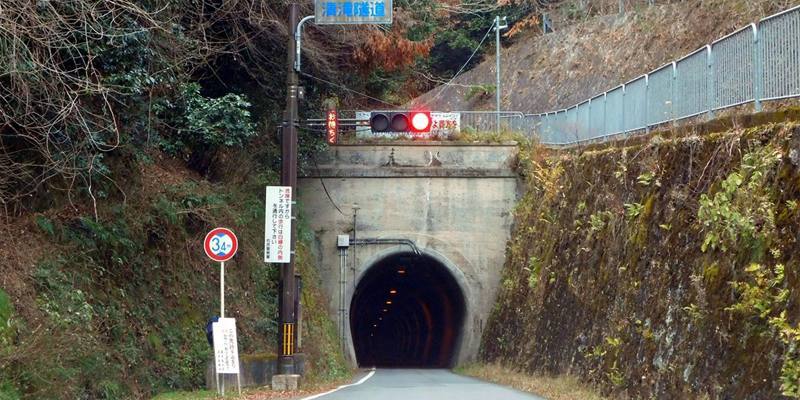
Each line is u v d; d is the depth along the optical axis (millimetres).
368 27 25734
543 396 15875
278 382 17000
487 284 28125
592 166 19625
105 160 15188
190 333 16859
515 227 27406
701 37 32062
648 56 36062
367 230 28156
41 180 13180
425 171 28141
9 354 10258
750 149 11172
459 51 53000
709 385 10656
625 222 15969
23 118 12375
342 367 24812
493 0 48375
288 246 17719
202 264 18703
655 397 12523
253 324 19891
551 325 20359
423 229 28172
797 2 24141
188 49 18344
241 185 22328
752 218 10391
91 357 12352
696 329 11539
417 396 15195
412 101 50438
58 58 13195
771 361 9227
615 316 15414
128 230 15422
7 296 11094
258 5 21297
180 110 19844
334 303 27969
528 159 27484
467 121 33031
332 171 28047
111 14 13609
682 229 12945
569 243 20156
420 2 28766
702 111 15266
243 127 20047
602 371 15414
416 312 52656
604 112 22453
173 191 18469
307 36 24531
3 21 11281
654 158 14922
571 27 44656
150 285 16094
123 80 14469
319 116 26625
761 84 12562
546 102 43094
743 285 10266
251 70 23281
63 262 13070
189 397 14234
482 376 23500
